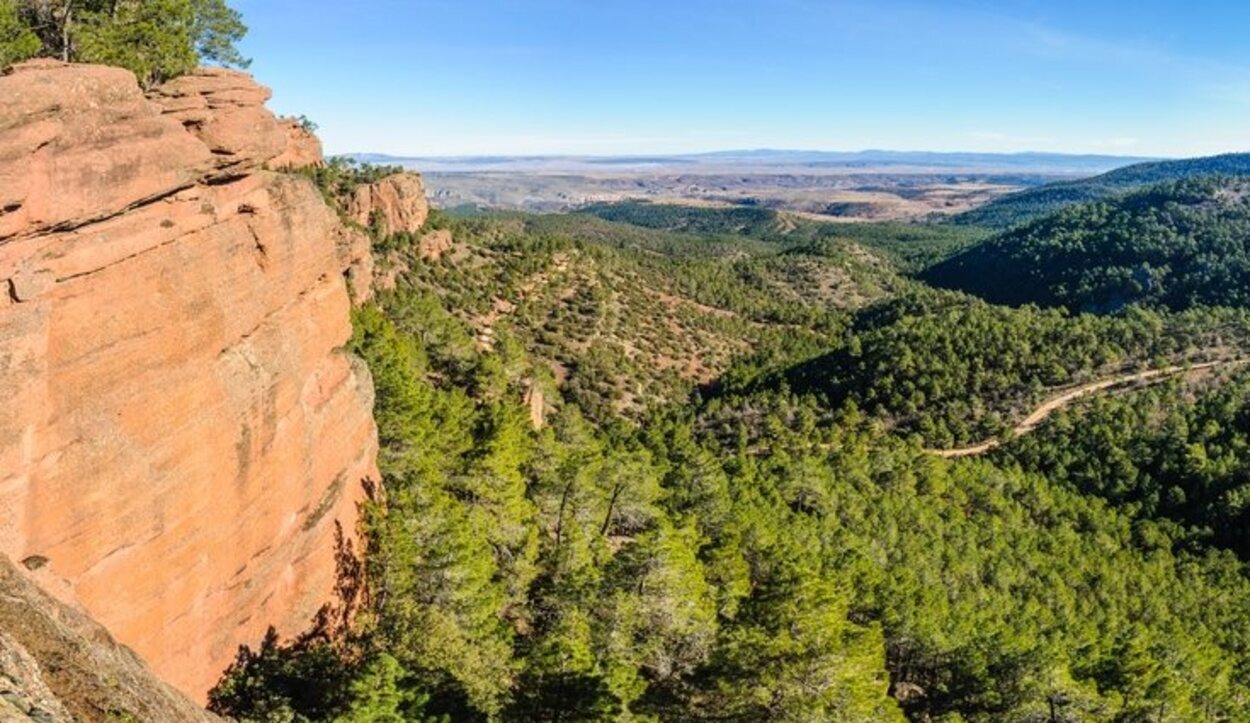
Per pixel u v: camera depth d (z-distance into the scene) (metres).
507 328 160.38
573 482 54.34
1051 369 173.62
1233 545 116.00
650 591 42.16
